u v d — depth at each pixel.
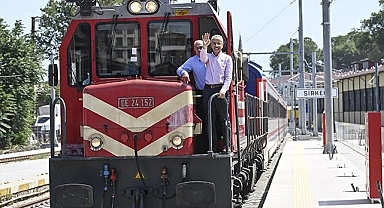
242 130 14.23
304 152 37.44
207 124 11.48
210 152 10.94
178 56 11.96
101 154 11.21
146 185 11.09
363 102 62.62
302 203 16.56
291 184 20.89
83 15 12.02
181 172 11.00
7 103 52.28
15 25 57.34
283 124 48.47
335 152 35.69
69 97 12.09
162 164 11.05
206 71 11.49
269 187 20.06
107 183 11.12
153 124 11.12
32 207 19.06
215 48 11.48
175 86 11.16
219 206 10.93
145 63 11.95
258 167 20.80
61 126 11.41
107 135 11.20
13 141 55.03
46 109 71.12
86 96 11.24
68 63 12.07
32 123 58.00
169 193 11.05
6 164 36.19
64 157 11.20
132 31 11.99
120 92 11.17
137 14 11.95
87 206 10.97
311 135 58.03
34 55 57.00
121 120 11.16
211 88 11.46
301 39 52.25
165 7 11.95
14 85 54.59
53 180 11.23
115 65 12.01
